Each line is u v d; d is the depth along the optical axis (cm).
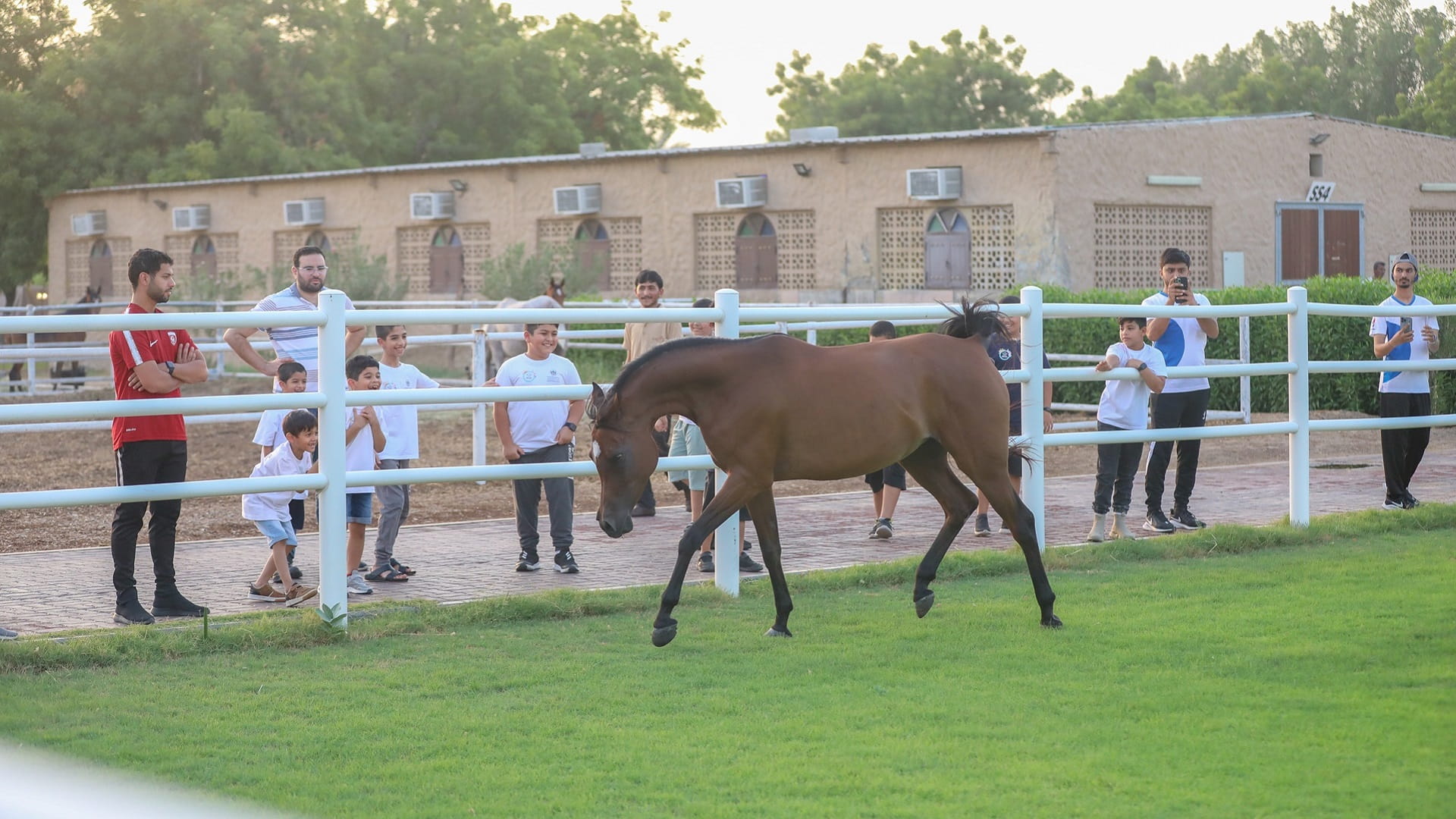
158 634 705
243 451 1667
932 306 908
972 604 796
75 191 4069
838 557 980
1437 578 837
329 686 632
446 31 5234
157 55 4369
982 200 2516
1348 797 471
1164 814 459
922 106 6362
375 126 4775
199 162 4181
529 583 892
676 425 1088
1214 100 8069
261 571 925
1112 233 2519
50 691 625
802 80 7244
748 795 483
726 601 820
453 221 3256
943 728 556
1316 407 1959
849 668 655
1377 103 6806
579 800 479
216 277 3434
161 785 492
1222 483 1318
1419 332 1113
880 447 715
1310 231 2756
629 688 625
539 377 920
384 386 931
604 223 3066
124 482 757
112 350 759
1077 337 2052
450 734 557
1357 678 617
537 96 5259
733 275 2891
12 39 4516
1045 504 1221
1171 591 820
